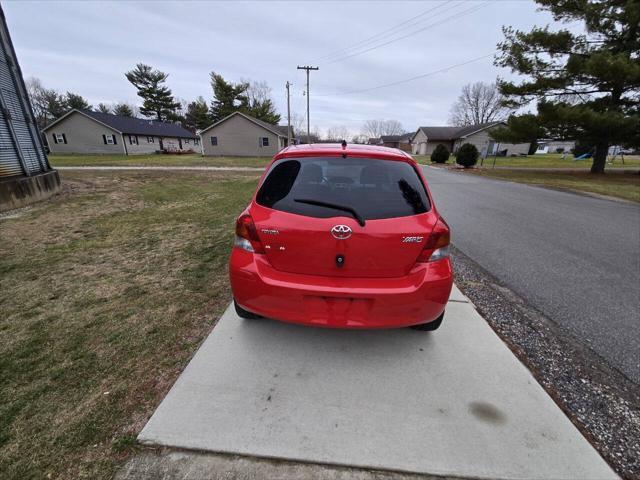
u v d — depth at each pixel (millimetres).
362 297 2041
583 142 17109
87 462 1554
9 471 1506
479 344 2490
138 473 1504
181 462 1561
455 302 3168
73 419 1790
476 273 4004
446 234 2139
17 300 3158
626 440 1741
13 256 4355
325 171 2221
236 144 35656
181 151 40906
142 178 13977
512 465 1579
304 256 2094
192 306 3020
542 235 5773
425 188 2291
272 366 2207
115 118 38031
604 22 15008
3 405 1887
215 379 2080
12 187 7160
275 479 1494
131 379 2096
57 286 3459
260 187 2287
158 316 2850
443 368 2219
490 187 12812
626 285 3703
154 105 50375
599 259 4562
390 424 1780
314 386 2039
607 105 15766
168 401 1904
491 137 18828
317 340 2492
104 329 2660
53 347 2430
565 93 16703
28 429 1726
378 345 2451
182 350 2385
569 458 1618
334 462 1577
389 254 2055
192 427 1737
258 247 2186
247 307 2264
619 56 13625
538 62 16328
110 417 1803
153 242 4977
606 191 11758
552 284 3709
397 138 70688
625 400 2020
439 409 1884
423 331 2627
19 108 7750
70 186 10562
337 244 2035
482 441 1696
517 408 1900
